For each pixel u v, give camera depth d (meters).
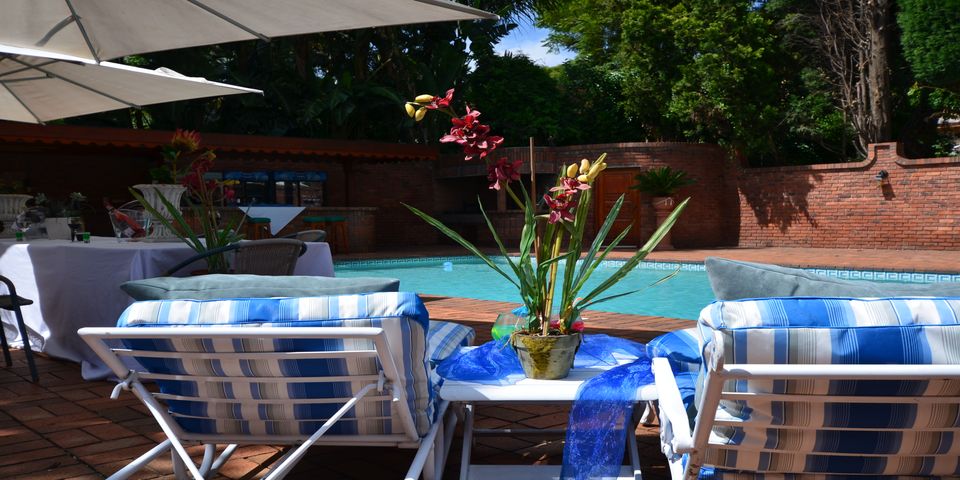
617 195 16.58
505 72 19.84
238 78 16.48
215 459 2.76
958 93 15.00
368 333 1.80
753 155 17.77
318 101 16.66
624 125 19.59
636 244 16.34
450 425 2.68
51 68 3.91
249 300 1.99
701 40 16.34
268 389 2.02
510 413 3.44
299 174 17.66
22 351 5.16
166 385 2.11
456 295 10.02
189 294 2.31
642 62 17.25
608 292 10.03
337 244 15.12
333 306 1.95
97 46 2.98
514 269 2.29
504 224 16.88
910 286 2.05
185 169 4.62
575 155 16.72
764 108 16.09
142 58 16.06
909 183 14.21
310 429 2.13
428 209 18.05
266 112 17.20
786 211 15.93
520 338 2.32
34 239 5.36
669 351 2.36
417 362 2.04
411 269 13.36
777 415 1.54
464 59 18.28
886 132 15.41
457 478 2.59
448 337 2.98
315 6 2.58
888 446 1.57
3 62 3.77
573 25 22.11
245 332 1.82
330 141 15.18
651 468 2.66
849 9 15.42
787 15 16.22
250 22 2.79
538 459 2.82
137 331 1.87
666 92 17.27
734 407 1.58
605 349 2.62
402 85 18.73
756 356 1.48
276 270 4.20
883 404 1.50
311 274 4.96
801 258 12.44
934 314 1.48
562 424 3.24
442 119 18.33
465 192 18.72
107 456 2.89
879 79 15.32
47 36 2.87
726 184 16.88
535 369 2.31
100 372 4.18
